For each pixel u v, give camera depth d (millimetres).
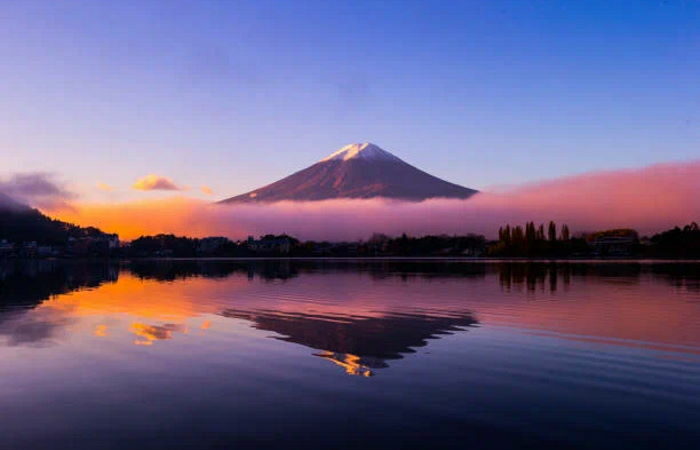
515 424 10359
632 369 14594
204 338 19547
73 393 12500
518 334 20141
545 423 10398
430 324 22797
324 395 12305
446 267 89688
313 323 23375
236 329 21656
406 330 21250
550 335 19891
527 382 13305
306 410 11250
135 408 11430
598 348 17422
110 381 13539
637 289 39281
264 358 16156
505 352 16891
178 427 10289
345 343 18516
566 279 51625
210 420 10664
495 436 9758
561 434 9836
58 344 18344
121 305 30938
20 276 69312
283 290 42438
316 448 9258
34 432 10078
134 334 20453
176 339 19344
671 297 33188
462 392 12500
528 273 64062
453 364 15320
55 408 11438
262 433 9961
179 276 67125
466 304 30281
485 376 13930
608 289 39531
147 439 9703
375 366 15094
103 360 15867
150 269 97062
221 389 12797
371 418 10742
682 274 59938
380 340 19062
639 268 77625
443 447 9281
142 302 32781
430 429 10125
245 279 58625
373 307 29312
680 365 15031
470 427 10227
